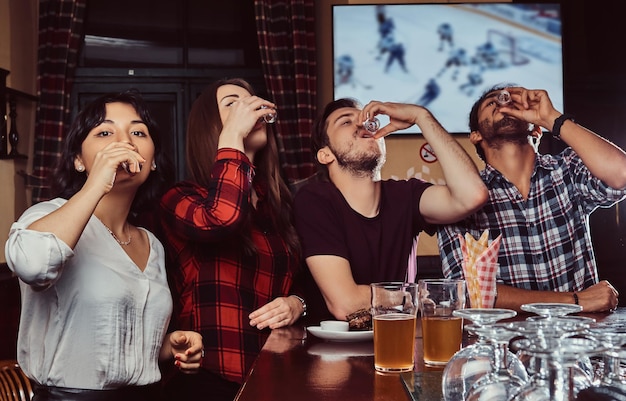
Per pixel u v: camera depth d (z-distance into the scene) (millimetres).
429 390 1189
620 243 5562
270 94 5367
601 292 2248
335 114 2416
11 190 4828
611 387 792
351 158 2354
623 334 887
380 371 1402
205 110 2258
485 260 1740
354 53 5539
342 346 1706
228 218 1991
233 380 2031
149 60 5613
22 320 1767
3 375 2221
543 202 2529
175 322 2164
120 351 1759
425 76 5570
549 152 5645
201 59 5633
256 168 2293
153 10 5629
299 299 2164
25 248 1573
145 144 1925
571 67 5746
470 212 2336
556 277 2498
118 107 1931
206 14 5648
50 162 5191
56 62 5301
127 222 1996
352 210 2328
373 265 2330
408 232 2414
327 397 1201
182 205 2088
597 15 5734
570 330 869
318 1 5633
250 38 5652
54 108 5262
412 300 1401
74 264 1729
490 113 2539
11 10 4875
